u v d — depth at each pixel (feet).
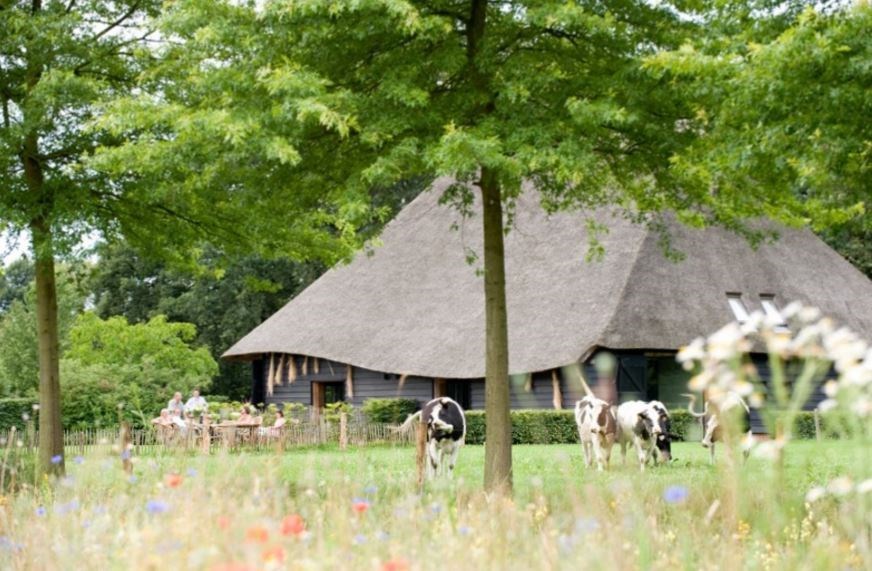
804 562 19.39
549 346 109.70
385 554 19.54
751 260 120.47
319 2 39.01
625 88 42.22
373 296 139.23
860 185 41.29
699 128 43.86
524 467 63.93
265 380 146.20
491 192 47.34
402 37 43.01
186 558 17.34
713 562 19.62
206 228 55.01
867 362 15.39
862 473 15.74
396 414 117.70
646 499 25.02
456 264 135.33
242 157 42.60
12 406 117.19
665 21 44.96
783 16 40.37
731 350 16.02
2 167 50.83
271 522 20.08
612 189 52.16
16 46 50.24
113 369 123.75
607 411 63.31
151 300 192.13
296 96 40.06
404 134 42.96
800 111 37.50
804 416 101.19
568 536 21.12
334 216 54.39
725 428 18.03
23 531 23.47
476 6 44.98
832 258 129.70
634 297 109.40
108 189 53.01
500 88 42.32
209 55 44.86
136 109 43.29
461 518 23.32
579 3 43.32
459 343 120.98
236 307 183.21
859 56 35.45
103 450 30.42
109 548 21.04
